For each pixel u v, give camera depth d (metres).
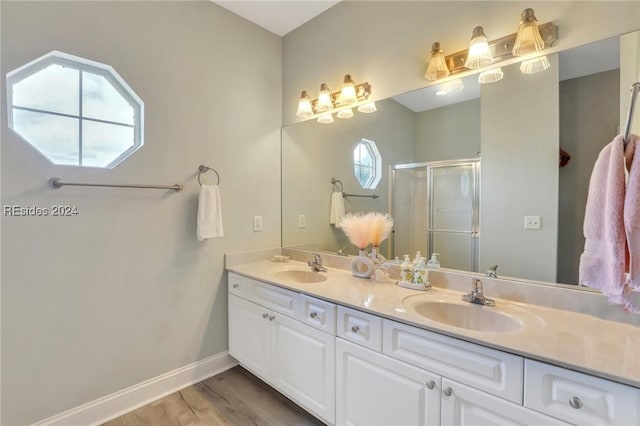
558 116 1.38
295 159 2.57
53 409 1.59
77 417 1.66
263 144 2.54
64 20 1.59
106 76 1.80
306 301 1.69
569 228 1.37
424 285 1.67
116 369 1.80
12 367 1.48
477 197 1.63
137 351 1.88
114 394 1.79
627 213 0.99
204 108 2.16
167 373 2.02
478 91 1.61
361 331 1.43
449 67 1.69
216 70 2.22
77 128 1.71
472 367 1.10
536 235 1.45
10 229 1.46
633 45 1.21
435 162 1.78
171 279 2.02
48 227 1.56
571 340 1.05
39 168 1.53
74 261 1.64
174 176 2.02
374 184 2.07
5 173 1.44
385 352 1.34
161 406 1.88
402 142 1.92
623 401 0.84
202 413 1.83
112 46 1.75
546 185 1.42
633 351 0.98
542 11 1.40
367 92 2.06
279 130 2.66
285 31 2.59
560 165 1.39
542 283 1.43
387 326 1.33
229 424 1.74
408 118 1.88
